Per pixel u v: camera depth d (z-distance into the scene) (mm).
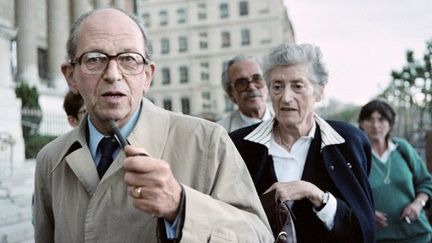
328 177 2369
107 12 1521
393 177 3508
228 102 52000
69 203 1554
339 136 2447
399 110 38812
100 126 1561
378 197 3490
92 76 1464
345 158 2416
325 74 2438
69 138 1675
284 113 2404
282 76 2391
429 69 31641
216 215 1288
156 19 54250
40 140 13297
